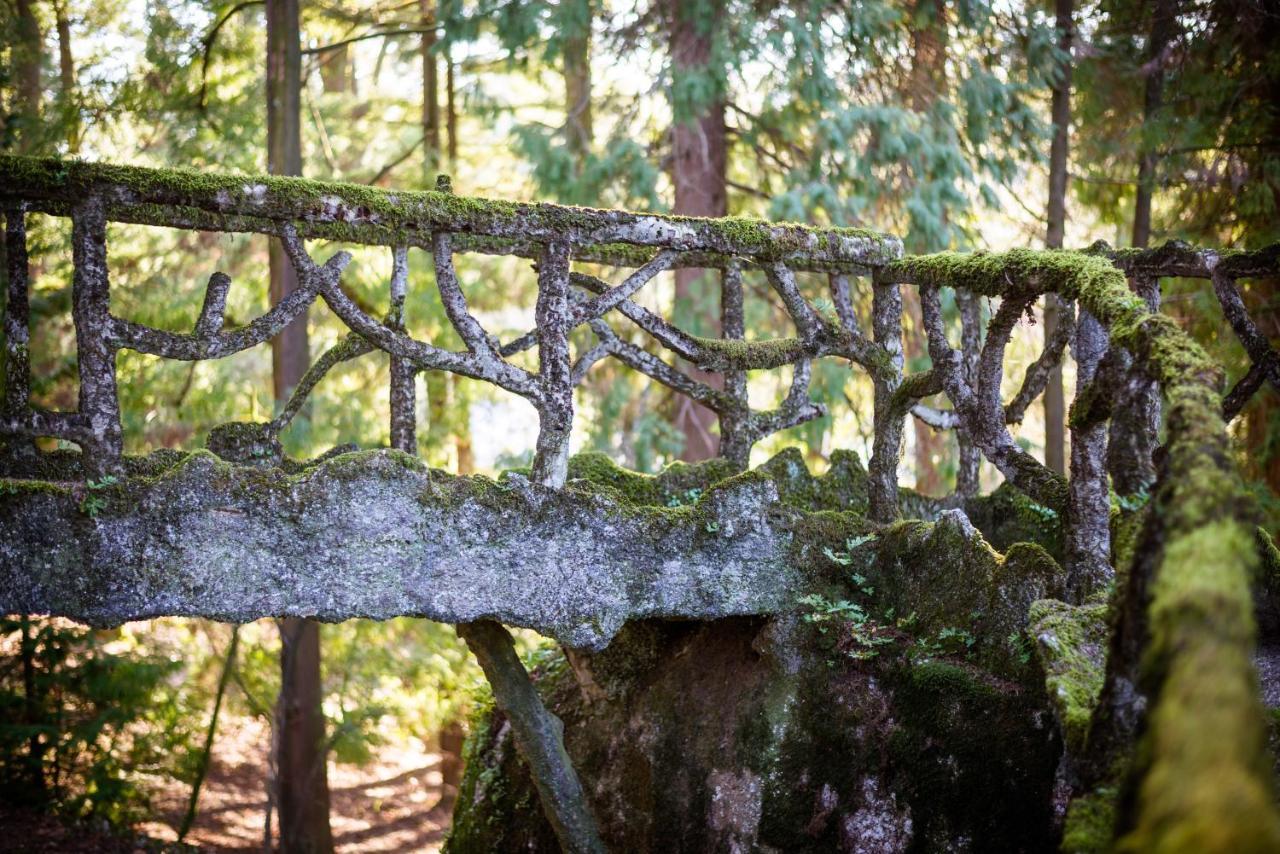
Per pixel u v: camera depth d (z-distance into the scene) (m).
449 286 3.68
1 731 8.00
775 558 4.08
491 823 5.05
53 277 9.53
